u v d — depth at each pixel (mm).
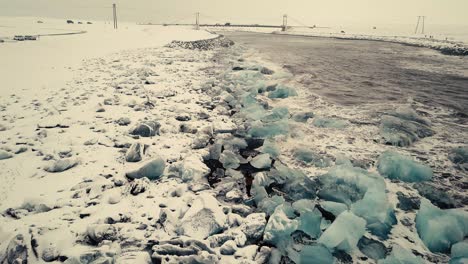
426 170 3760
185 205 3109
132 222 2861
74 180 3578
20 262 2312
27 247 2461
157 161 3840
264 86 8570
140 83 9148
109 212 2990
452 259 2406
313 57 17641
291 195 3492
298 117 6141
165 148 4605
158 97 7586
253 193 3486
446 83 9969
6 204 3070
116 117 5918
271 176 3838
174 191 3381
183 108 6715
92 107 6469
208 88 8570
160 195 3344
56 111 6102
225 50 21078
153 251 2475
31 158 4129
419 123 5660
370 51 22156
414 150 4664
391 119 5617
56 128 5246
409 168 3779
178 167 3924
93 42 22812
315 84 9664
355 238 2664
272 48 24125
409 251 2568
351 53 20438
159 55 16875
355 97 7961
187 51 19641
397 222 2984
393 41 34375
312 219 2900
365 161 4293
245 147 4906
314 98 7828
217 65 13406
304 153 4465
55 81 9086
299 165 4227
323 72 12078
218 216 2859
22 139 4715
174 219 2857
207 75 10797
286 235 2734
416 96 8070
